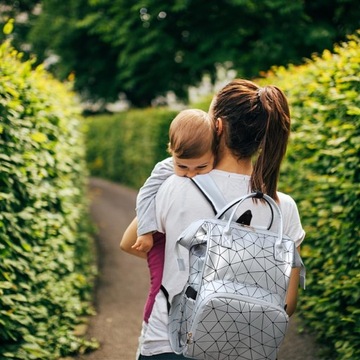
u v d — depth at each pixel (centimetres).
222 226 221
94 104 2750
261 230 225
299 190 594
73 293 637
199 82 2347
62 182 636
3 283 430
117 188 2016
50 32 2586
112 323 607
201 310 208
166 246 232
